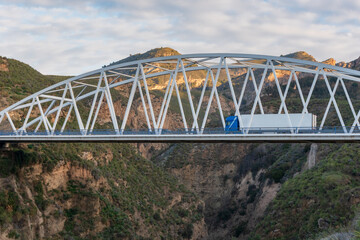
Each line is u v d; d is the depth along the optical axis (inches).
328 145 4092.0
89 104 6860.2
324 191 3235.7
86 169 3472.0
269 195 4616.1
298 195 3503.9
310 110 5629.9
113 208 3457.2
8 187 2790.4
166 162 6220.5
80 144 3890.3
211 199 5585.6
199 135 2415.1
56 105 4571.9
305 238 2952.8
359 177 3218.5
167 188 4736.7
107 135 2588.6
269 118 2536.9
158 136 2481.5
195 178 5880.9
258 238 3484.3
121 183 4020.7
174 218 4313.5
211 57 2576.3
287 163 4869.6
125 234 3275.1
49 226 2908.5
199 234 4537.4
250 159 5565.9
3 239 2479.1
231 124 2623.0
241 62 2610.7
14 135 2903.5
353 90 6658.5
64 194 3184.1
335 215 2910.9
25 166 3026.6
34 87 4960.6
